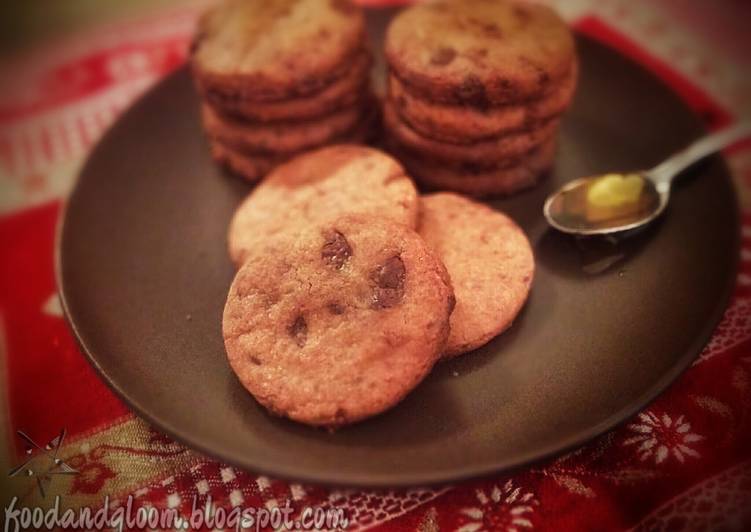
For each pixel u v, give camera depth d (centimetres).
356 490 15
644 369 17
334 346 16
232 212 22
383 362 15
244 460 15
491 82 20
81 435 18
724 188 20
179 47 31
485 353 17
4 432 18
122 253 21
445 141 21
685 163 21
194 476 17
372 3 31
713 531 15
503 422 16
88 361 17
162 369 18
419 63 20
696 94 26
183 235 22
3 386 19
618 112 24
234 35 22
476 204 21
